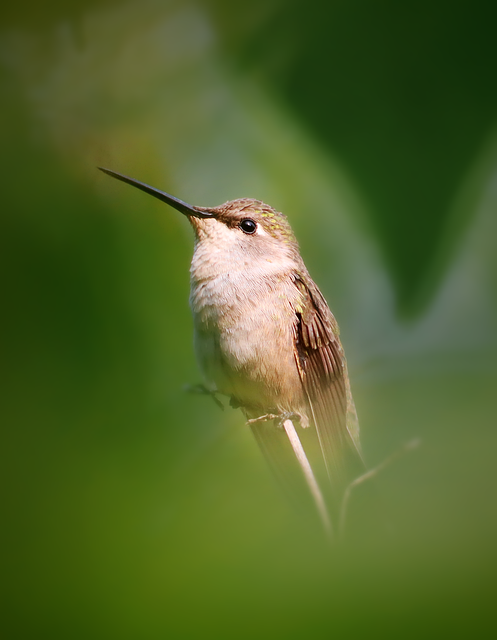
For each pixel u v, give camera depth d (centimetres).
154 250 188
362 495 185
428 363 187
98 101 191
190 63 191
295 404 191
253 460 186
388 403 187
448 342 187
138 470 184
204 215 190
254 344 190
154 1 191
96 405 185
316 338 190
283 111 190
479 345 187
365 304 189
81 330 186
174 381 186
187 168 191
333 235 189
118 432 185
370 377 188
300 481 188
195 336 190
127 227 188
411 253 188
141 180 190
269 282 190
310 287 190
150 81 191
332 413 191
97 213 187
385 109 189
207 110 191
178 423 186
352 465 190
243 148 190
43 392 185
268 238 190
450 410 186
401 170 188
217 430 186
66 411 185
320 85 189
